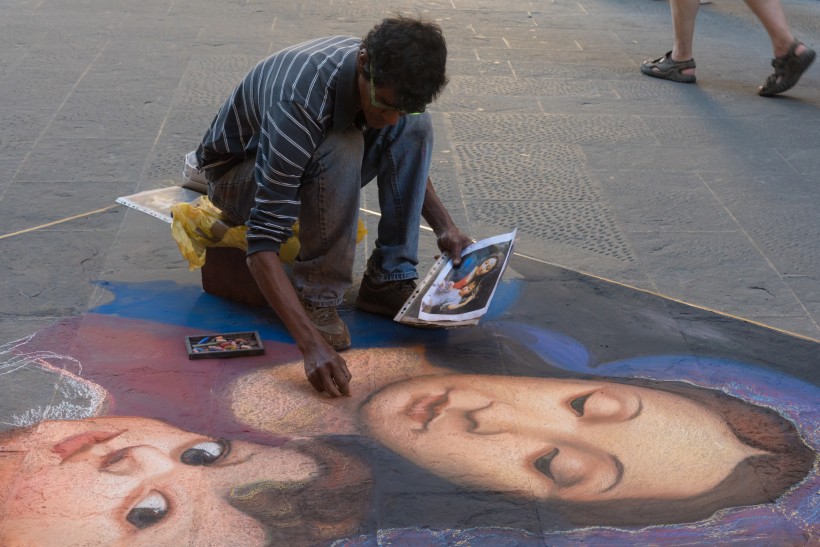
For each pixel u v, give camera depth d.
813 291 3.57
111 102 5.39
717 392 2.89
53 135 4.84
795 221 4.18
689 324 3.30
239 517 2.29
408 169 3.11
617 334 3.22
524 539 2.25
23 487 2.36
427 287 3.13
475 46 6.92
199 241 3.20
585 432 2.67
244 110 2.90
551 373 2.98
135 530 2.23
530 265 3.70
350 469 2.47
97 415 2.66
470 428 2.67
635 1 8.70
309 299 3.01
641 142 5.12
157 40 6.69
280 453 2.53
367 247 3.79
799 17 8.26
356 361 3.01
